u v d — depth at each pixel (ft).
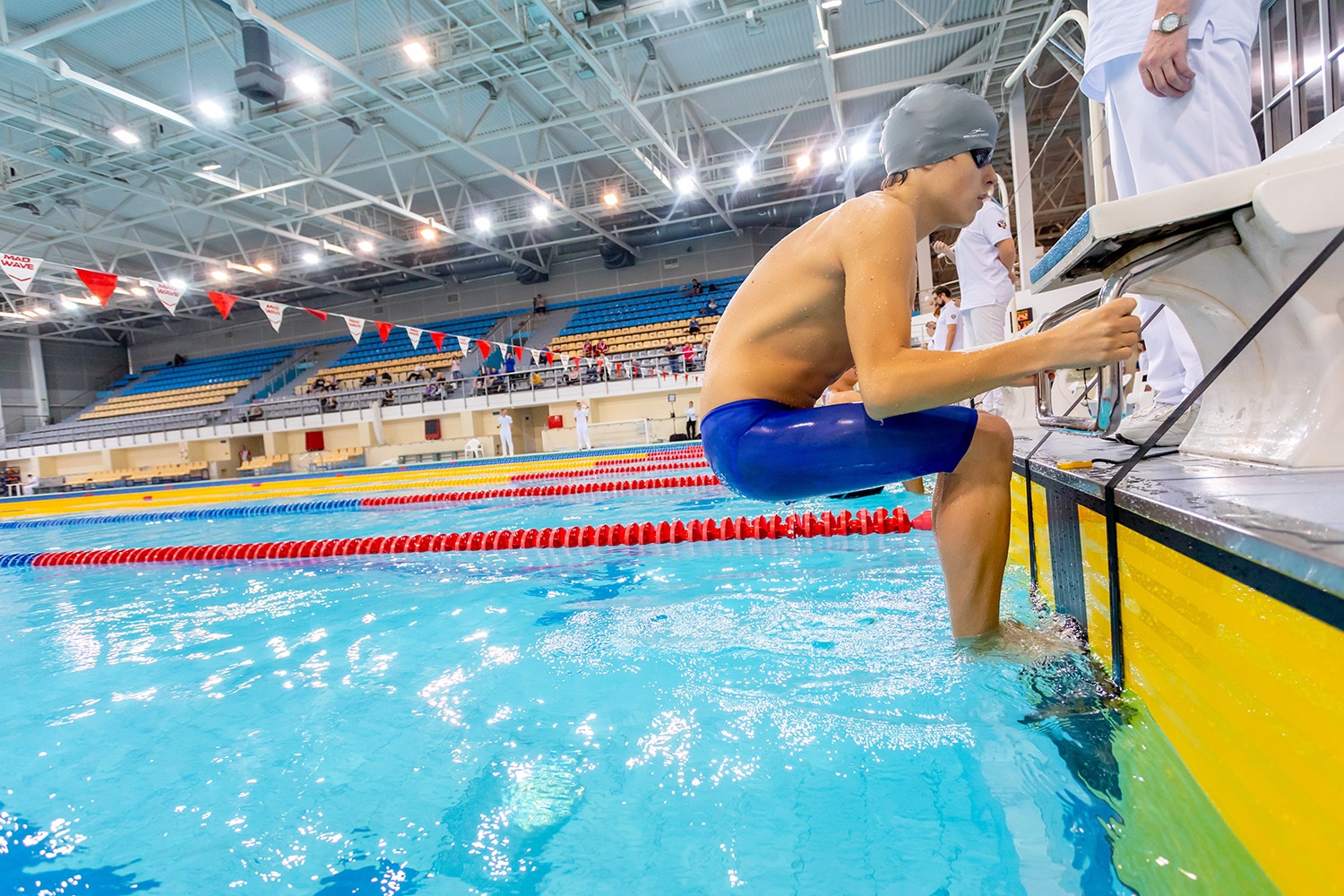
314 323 71.15
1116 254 3.42
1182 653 2.68
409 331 28.91
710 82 30.89
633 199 46.52
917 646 4.59
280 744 4.16
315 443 54.65
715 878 2.56
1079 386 9.21
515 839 2.95
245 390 65.10
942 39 31.12
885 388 3.36
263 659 6.07
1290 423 3.32
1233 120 4.80
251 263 53.52
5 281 49.78
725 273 60.59
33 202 37.60
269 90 24.25
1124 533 3.30
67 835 3.29
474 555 11.53
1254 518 2.23
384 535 15.07
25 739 4.58
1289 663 1.90
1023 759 3.13
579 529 12.09
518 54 27.78
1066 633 4.31
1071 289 13.30
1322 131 5.29
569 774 3.44
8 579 13.16
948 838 2.67
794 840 2.74
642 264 62.18
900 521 10.37
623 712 4.11
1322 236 2.86
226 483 41.04
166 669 6.01
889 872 2.50
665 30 26.22
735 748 3.52
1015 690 3.71
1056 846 2.55
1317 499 2.44
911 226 3.72
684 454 34.40
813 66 33.19
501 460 42.60
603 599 7.25
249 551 13.69
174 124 30.81
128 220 41.01
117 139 29.84
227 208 42.98
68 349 69.62
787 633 5.32
